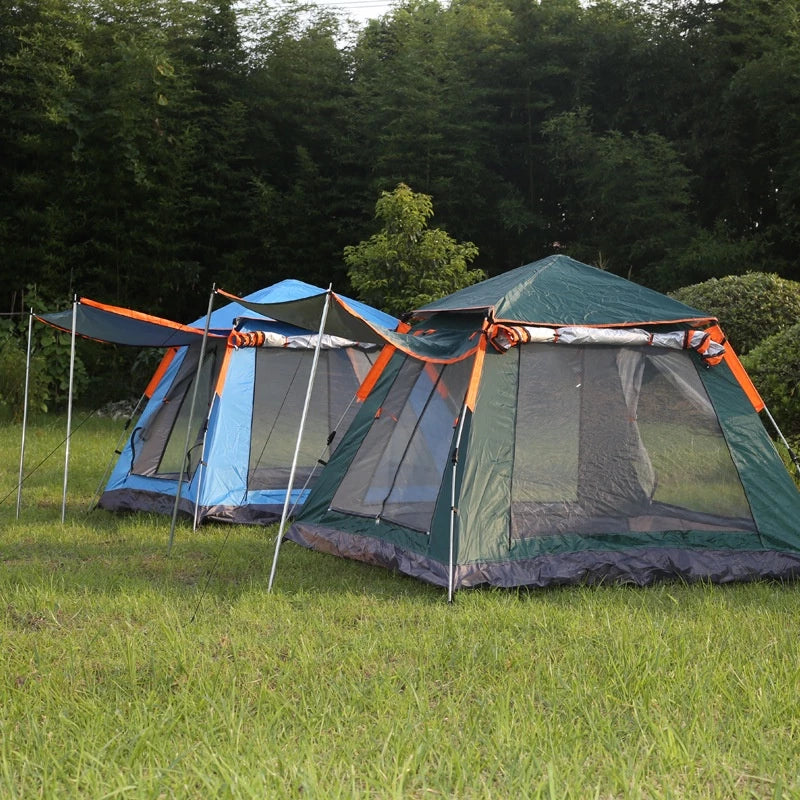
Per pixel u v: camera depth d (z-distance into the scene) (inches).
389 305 553.9
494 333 243.9
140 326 316.5
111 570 252.1
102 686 165.3
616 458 249.8
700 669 170.1
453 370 253.9
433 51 757.3
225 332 338.0
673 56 730.2
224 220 735.7
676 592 230.4
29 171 673.6
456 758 132.6
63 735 143.5
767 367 376.5
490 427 240.5
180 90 688.4
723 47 716.7
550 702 156.3
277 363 344.8
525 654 179.9
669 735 138.2
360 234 735.7
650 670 167.0
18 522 317.1
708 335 256.4
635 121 758.5
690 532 246.7
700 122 732.0
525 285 260.8
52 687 163.0
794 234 689.6
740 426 256.7
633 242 722.8
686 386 256.8
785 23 674.2
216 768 131.4
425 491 245.9
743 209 740.0
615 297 263.7
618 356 254.8
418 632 195.9
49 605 214.1
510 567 231.0
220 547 282.4
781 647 184.1
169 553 268.8
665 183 696.4
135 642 185.2
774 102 669.3
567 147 725.3
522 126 767.7
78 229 679.7
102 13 708.7
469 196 733.9
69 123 645.9
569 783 126.4
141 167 665.6
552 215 791.7
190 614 208.5
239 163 748.0
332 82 765.9
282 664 174.7
